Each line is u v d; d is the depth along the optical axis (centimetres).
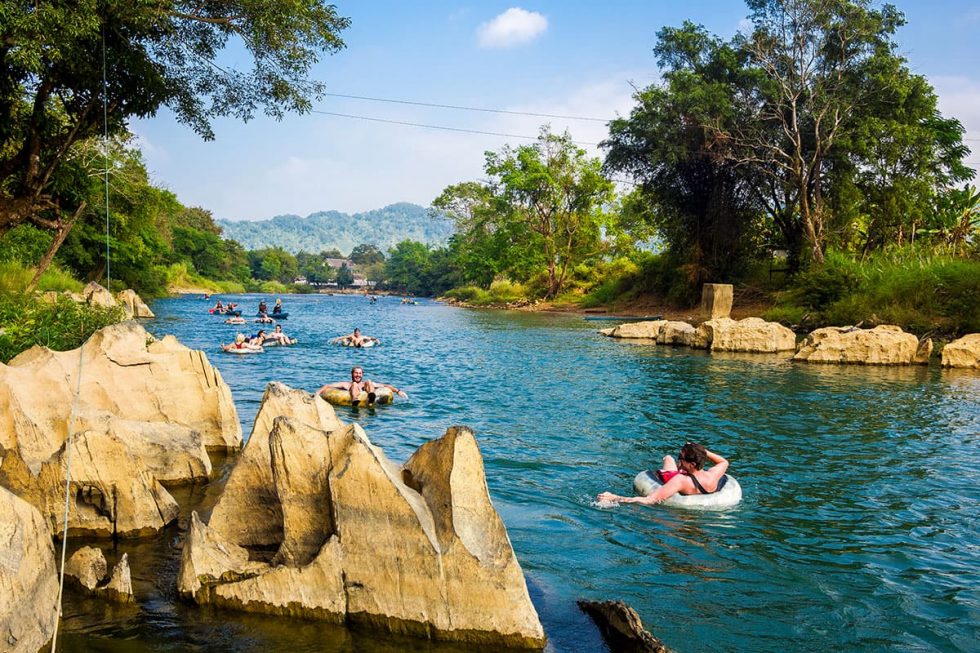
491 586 532
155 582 611
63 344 1303
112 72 1716
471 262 8938
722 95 3903
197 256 10688
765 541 779
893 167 3784
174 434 894
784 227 4306
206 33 1841
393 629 543
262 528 641
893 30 3725
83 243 4294
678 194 4594
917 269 2886
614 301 5672
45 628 511
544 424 1366
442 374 2056
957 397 1705
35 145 1808
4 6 1336
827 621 602
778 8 3728
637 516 849
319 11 1809
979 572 707
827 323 3038
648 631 571
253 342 2634
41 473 697
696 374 2086
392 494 549
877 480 1016
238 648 513
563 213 6638
